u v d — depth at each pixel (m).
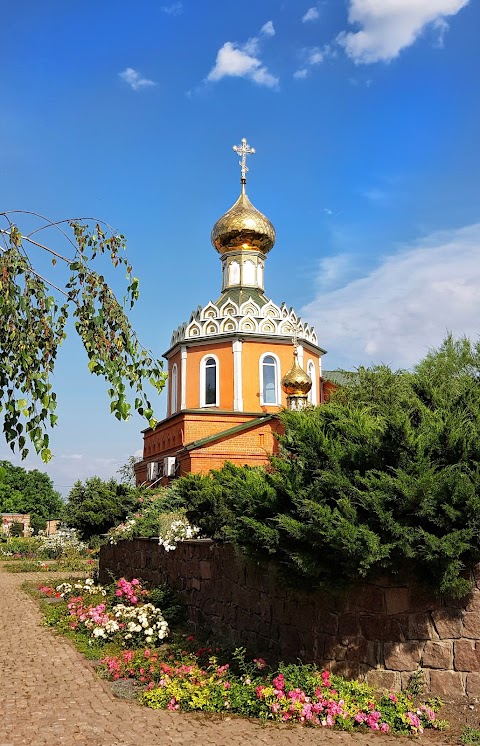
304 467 7.15
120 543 17.02
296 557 6.62
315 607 7.69
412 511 6.41
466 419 7.19
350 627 7.22
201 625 10.81
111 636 10.75
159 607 11.78
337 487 6.62
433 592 6.72
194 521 11.47
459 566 6.35
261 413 26.56
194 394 28.34
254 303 29.09
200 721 6.66
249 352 28.11
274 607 8.53
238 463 23.77
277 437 7.64
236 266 32.62
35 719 6.82
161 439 29.08
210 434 26.08
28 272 5.04
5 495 83.44
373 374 17.39
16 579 24.83
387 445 6.67
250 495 7.37
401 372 17.25
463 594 6.52
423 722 6.26
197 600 11.12
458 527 6.42
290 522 6.60
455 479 6.26
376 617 7.01
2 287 4.71
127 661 8.97
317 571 6.69
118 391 5.26
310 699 6.66
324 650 7.43
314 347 30.09
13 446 4.88
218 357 28.31
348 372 18.38
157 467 28.34
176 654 9.12
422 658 6.73
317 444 7.04
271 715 6.64
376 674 6.91
